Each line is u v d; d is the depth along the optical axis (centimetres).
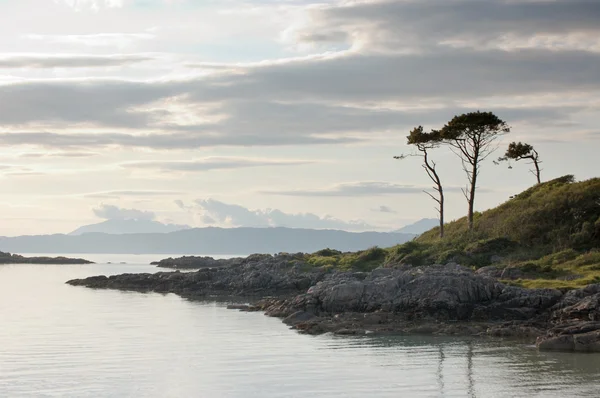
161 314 6588
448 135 9150
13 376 3781
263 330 5412
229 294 8994
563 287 5606
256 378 3734
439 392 3475
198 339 4969
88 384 3609
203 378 3738
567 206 8331
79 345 4719
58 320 6103
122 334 5228
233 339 4966
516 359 4209
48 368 3975
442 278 5725
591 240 7550
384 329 5234
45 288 10331
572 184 9156
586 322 4716
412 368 3981
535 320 5228
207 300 8231
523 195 9856
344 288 5969
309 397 3375
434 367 4003
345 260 9588
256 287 9006
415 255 8456
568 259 7150
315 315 5988
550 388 3544
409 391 3491
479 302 5578
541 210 8444
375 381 3675
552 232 7969
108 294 9194
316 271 9225
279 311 6344
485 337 4984
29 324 5822
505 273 6631
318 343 4778
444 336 5031
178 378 3738
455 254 8025
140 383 3634
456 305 5512
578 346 4459
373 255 9381
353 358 4250
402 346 4647
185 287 9631
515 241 8081
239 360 4197
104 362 4138
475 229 8962
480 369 3944
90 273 15800
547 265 6894
